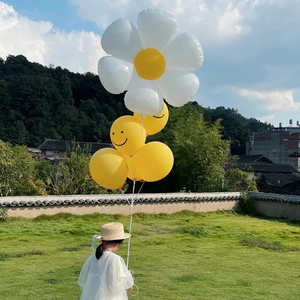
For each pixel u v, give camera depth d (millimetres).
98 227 12094
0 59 83188
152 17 5570
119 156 6043
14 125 63281
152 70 5781
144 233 11344
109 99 76500
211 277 6637
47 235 10648
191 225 13188
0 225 11797
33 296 5426
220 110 76125
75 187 18000
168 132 21797
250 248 9391
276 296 5625
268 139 48656
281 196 16297
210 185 19219
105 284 3465
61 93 73000
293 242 10547
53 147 53594
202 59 5809
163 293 5648
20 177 16406
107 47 5734
